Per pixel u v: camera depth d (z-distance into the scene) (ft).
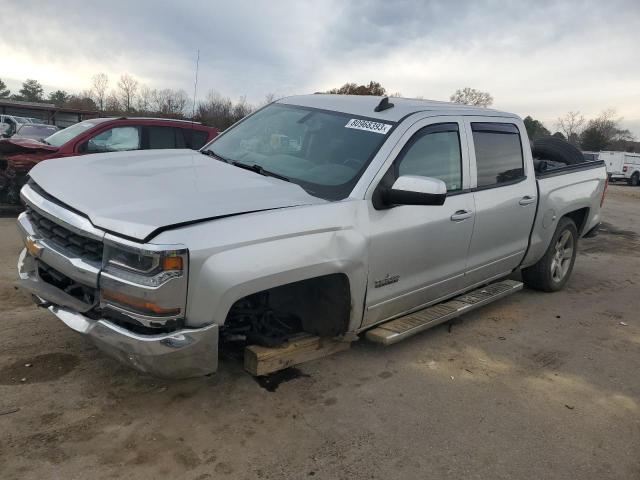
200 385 11.55
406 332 13.06
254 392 11.50
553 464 10.03
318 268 10.57
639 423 11.72
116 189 10.07
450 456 10.00
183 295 8.82
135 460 9.07
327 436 10.24
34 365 11.71
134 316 8.86
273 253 9.75
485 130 15.43
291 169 12.50
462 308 14.93
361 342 14.52
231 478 8.87
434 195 10.93
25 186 11.88
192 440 9.75
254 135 14.39
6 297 15.38
